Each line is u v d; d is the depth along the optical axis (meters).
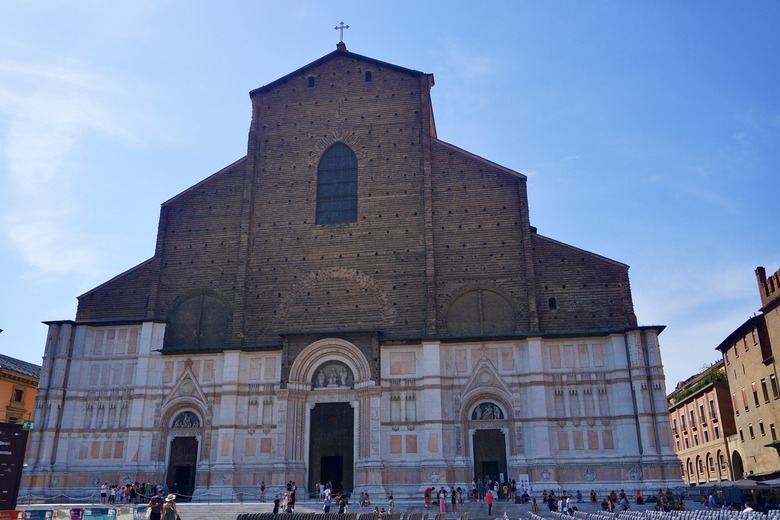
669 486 42.44
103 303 52.94
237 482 46.62
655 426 43.97
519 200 51.38
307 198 54.22
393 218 52.41
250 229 53.78
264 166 55.88
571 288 48.62
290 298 51.44
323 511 39.94
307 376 48.72
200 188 55.75
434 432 45.62
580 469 44.28
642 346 45.59
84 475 47.88
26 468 47.12
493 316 48.94
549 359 46.91
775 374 56.78
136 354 50.66
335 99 57.00
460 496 42.84
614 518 28.72
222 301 52.12
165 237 54.53
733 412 69.50
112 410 49.50
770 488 48.66
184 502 47.00
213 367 49.72
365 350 48.31
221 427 47.50
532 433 45.19
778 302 55.62
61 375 49.75
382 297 50.31
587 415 45.34
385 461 45.94
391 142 54.75
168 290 52.91
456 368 47.53
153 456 48.00
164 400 49.34
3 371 65.12
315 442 48.16
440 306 49.59
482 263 50.19
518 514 39.00
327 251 52.31
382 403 47.06
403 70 56.69
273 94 58.22
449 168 53.16
